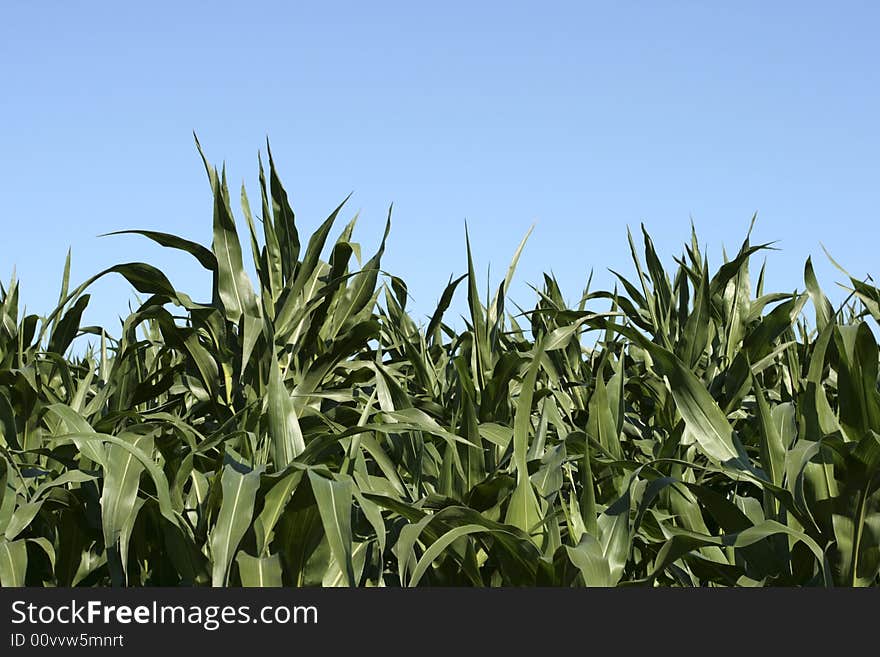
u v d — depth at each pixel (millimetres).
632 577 2146
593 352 3807
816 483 1979
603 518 1910
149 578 2166
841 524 1901
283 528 1858
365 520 2090
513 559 1868
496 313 3205
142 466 1980
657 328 3396
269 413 2020
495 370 2662
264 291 2797
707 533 2225
